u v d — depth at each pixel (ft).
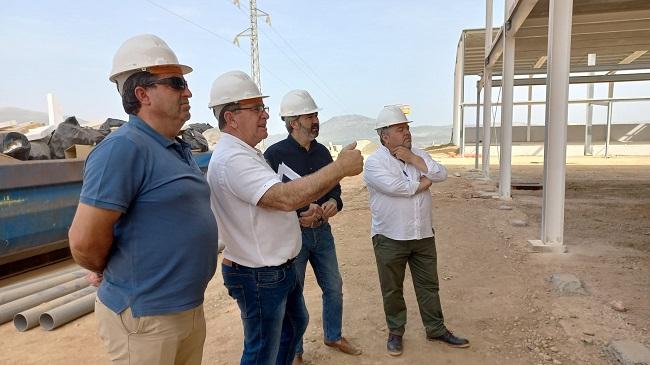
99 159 5.49
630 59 61.62
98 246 5.56
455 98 108.17
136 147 5.61
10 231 18.01
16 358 12.25
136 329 5.81
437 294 12.00
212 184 7.70
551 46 19.81
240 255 7.78
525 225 25.29
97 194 5.38
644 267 17.42
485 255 19.83
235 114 7.68
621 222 25.86
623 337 11.78
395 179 11.04
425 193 11.55
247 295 7.89
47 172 19.27
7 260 18.85
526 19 31.30
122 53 5.99
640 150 96.58
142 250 5.75
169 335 5.97
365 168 11.66
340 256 20.66
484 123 48.21
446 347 11.90
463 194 38.40
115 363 6.01
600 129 102.73
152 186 5.71
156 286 5.82
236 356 11.76
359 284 16.85
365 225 27.48
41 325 14.15
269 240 7.75
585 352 11.26
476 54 88.99
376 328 13.19
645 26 34.17
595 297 14.56
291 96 11.14
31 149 20.86
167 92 5.99
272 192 7.08
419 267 11.86
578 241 21.67
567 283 15.25
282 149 11.09
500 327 12.87
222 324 13.88
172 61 6.08
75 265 20.97
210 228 6.36
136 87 5.91
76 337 13.48
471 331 12.71
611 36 39.58
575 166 67.87
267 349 8.02
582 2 26.94
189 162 6.53
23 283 17.51
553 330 12.50
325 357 11.60
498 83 62.54
